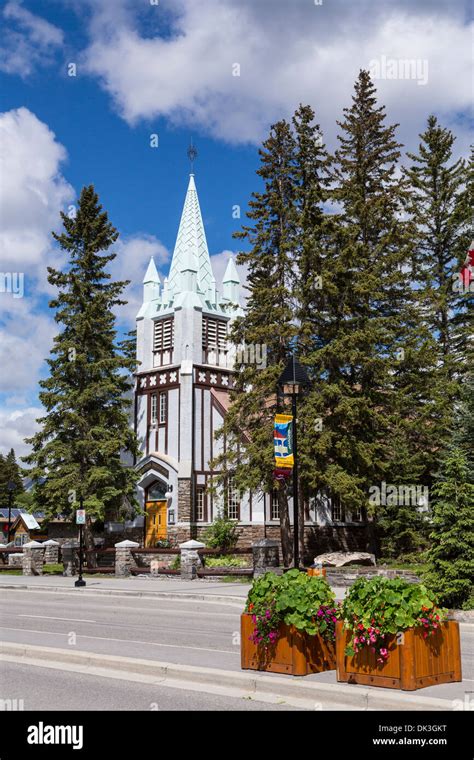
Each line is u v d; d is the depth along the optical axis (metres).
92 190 41.03
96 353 40.22
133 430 44.34
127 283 41.25
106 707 9.12
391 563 33.28
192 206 46.97
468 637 16.02
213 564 35.69
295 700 9.20
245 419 35.12
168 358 45.44
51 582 32.75
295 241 33.53
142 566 39.62
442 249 41.91
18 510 77.00
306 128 34.88
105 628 17.42
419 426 34.59
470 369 36.34
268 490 33.12
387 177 41.88
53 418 39.09
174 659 12.30
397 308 38.53
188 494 42.19
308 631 9.95
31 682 10.61
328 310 34.19
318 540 43.88
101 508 37.81
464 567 19.05
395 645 9.09
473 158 41.69
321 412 32.25
